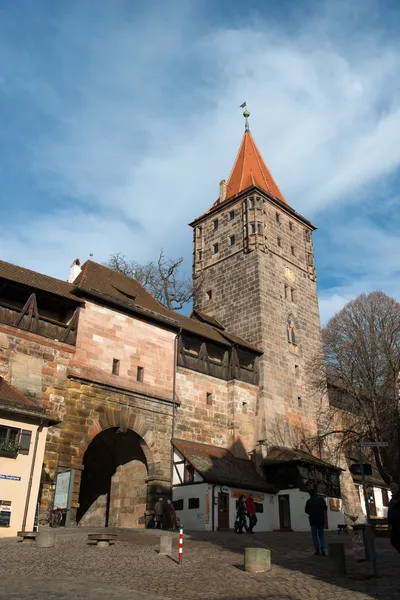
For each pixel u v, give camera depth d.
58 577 12.20
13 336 26.30
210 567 14.26
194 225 51.28
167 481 30.81
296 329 44.56
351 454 41.31
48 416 23.53
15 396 23.56
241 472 33.75
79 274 33.72
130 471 32.16
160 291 48.31
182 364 34.50
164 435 31.66
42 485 24.92
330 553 13.52
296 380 42.12
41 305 29.98
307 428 41.12
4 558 14.66
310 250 49.84
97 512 33.16
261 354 40.25
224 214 48.56
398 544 9.60
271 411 38.50
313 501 17.03
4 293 28.75
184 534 23.52
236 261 45.44
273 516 33.78
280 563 15.05
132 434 30.31
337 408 42.16
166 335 33.97
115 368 30.44
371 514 43.22
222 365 37.75
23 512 21.75
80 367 28.47
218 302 45.47
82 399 28.02
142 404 30.89
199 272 48.50
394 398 34.16
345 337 38.06
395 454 33.69
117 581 12.06
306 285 47.75
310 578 12.77
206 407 35.31
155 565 14.40
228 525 29.98
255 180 49.47
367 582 12.21
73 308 30.00
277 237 46.78
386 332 37.03
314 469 35.94
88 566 13.95
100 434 31.59
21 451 22.44
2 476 21.56
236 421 36.34
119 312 31.61
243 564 14.79
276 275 44.78
